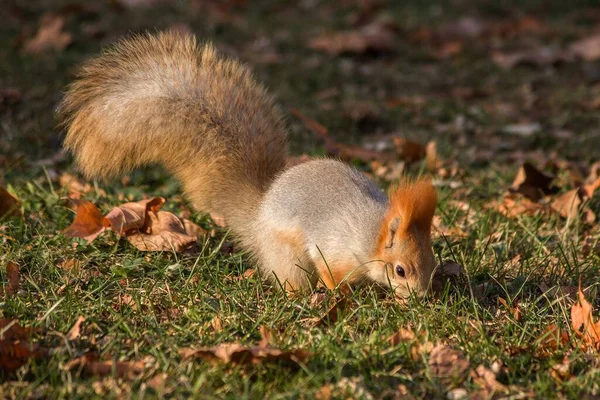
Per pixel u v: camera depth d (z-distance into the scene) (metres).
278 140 10.53
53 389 6.92
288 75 19.11
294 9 25.45
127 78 10.19
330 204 9.41
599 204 12.12
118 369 7.27
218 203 10.27
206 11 24.16
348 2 26.03
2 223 10.30
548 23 24.62
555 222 11.56
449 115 17.16
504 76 20.25
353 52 21.25
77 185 12.06
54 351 7.49
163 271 9.35
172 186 12.26
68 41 19.88
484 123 16.77
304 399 6.95
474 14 25.48
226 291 9.02
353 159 14.20
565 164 14.23
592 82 19.91
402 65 20.84
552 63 21.09
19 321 8.05
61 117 10.31
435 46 22.64
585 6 26.36
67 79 17.05
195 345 7.81
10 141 13.69
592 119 17.05
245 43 21.67
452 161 14.32
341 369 7.38
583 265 10.14
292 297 9.02
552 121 16.91
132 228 10.16
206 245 9.80
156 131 10.06
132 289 8.92
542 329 8.38
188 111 10.16
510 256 10.41
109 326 8.12
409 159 14.24
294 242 9.43
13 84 16.58
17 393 6.91
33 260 9.40
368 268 9.27
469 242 10.65
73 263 9.45
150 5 24.00
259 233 9.77
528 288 9.50
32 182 12.04
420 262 8.90
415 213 8.91
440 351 7.74
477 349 7.89
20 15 22.19
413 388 7.34
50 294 8.70
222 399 6.88
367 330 8.30
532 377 7.60
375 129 16.38
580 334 8.23
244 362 7.38
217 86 10.40
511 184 13.14
